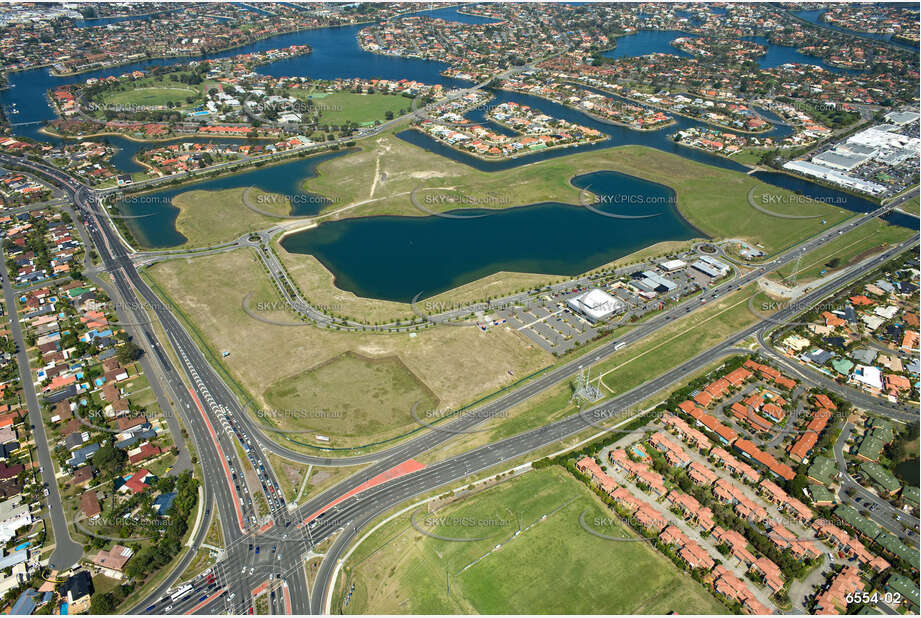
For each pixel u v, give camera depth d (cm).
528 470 18750
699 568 15562
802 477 17862
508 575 15488
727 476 18500
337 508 17612
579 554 16025
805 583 15312
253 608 14988
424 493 17988
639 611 14638
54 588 15450
